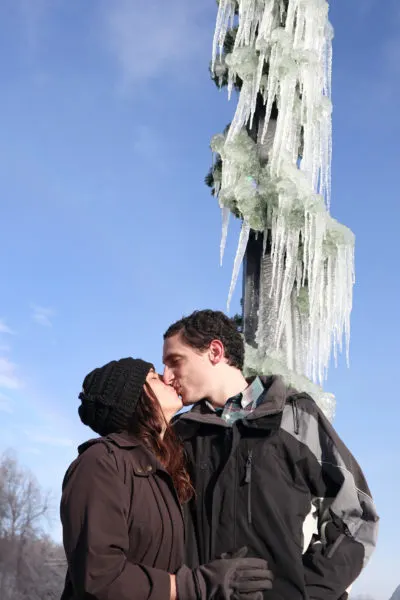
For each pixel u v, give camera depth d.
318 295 3.88
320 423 2.29
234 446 2.22
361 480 2.25
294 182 3.78
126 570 1.87
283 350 3.68
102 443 2.08
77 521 1.92
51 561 35.56
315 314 3.88
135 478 2.04
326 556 2.11
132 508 2.00
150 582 1.87
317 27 4.15
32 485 36.62
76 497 1.95
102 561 1.85
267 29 4.05
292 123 4.06
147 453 2.11
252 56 4.06
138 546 1.99
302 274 3.88
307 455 2.21
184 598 1.90
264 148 3.95
